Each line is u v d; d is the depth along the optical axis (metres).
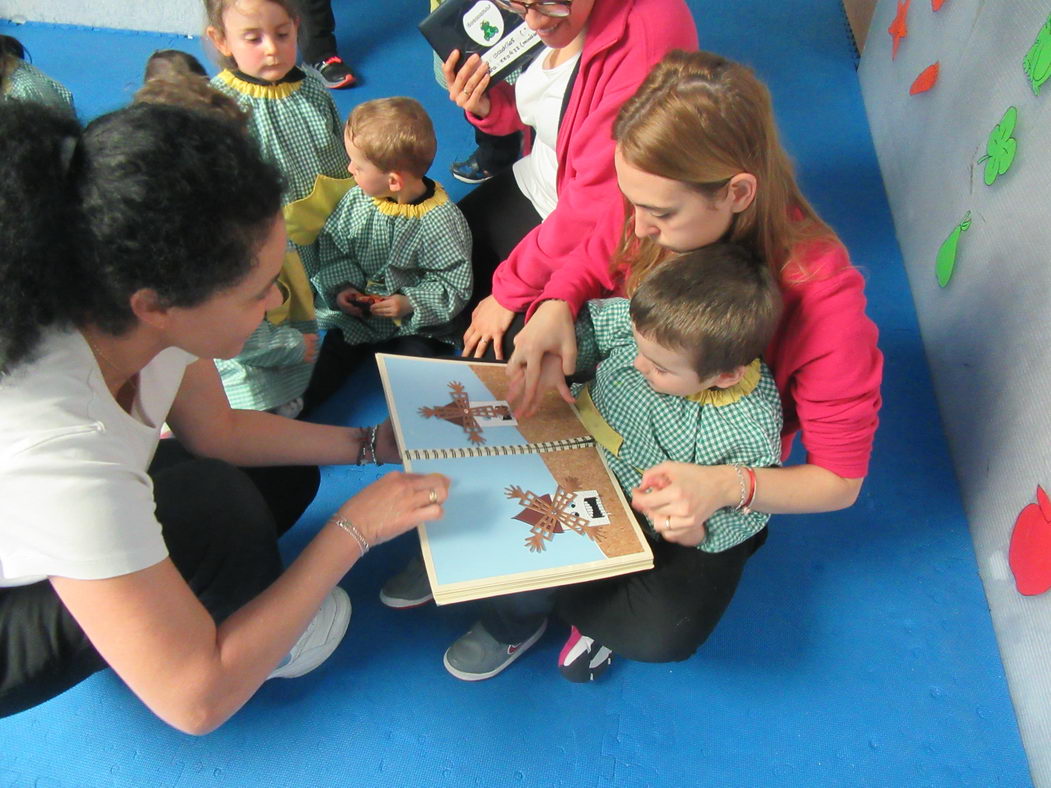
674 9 1.34
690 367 0.94
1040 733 1.19
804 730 1.26
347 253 1.76
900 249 2.10
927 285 1.88
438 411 1.13
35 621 0.94
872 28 2.64
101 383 0.76
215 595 1.06
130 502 0.76
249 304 0.75
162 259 0.64
